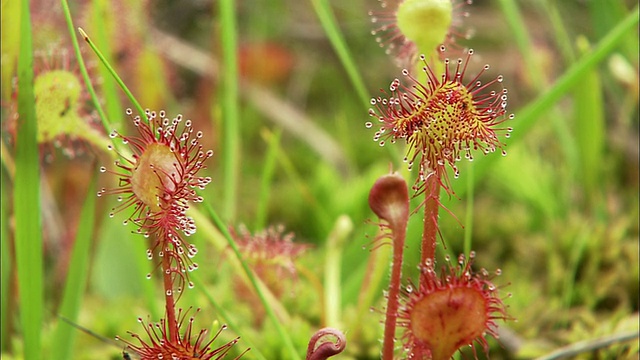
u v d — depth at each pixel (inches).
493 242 12.4
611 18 14.3
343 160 16.1
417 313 8.0
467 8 19.5
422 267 8.0
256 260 9.7
